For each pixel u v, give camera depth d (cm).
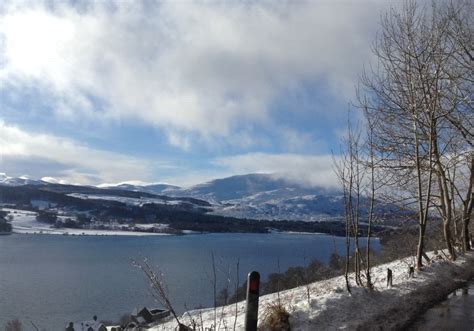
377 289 1121
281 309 867
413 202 1619
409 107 1534
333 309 927
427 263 1545
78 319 5344
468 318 950
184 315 1224
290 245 10944
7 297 6694
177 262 8312
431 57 1535
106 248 12569
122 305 6097
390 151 1590
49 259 10500
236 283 893
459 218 2123
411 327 888
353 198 1140
